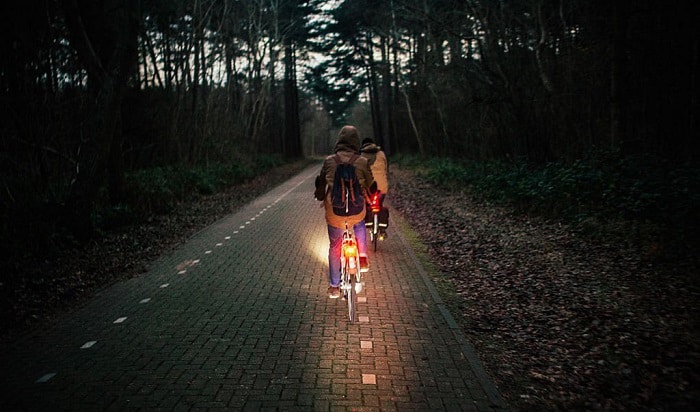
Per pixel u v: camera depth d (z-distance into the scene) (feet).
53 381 13.26
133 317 18.39
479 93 58.29
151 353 14.93
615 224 26.37
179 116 71.87
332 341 15.53
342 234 17.52
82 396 12.35
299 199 58.29
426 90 93.20
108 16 38.06
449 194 52.24
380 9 93.15
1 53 35.22
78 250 28.73
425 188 61.05
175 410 11.51
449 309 18.62
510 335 15.93
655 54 39.24
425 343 15.29
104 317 18.57
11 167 34.81
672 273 19.89
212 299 20.34
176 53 71.36
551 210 33.14
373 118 156.46
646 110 39.91
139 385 12.84
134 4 31.76
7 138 35.55
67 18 32.07
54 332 17.17
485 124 63.98
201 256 28.84
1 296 20.22
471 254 26.89
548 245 26.50
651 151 36.35
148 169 61.87
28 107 36.22
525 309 18.15
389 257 27.27
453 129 81.05
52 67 40.98
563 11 47.96
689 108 36.73
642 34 39.99
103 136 31.58
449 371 13.35
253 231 36.88
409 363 13.87
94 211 35.37
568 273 21.70
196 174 62.34
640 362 13.29
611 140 37.52
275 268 25.45
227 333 16.42
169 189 50.83
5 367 14.32
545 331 16.06
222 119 87.15
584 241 26.07
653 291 18.39
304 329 16.63
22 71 36.27
